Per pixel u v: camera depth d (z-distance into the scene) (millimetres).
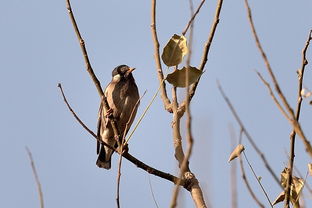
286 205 7605
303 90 7535
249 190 6777
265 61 6676
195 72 8188
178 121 9484
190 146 5688
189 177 9047
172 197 5641
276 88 6555
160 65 10266
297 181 7797
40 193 6625
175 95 9789
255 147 6469
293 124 6379
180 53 8508
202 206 8719
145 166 9836
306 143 6281
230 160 7387
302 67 7648
